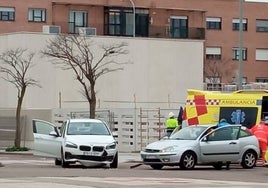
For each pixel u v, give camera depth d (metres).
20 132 40.88
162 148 22.66
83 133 23.83
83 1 66.44
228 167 23.80
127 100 48.66
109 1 67.25
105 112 37.47
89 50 45.19
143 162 24.19
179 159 22.53
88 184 16.02
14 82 44.06
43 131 24.67
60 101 46.25
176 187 15.48
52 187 15.09
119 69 47.62
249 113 26.83
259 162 25.22
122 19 66.88
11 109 43.97
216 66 73.94
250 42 76.94
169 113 34.19
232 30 76.06
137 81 49.03
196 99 27.92
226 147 23.33
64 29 65.94
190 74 50.66
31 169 22.44
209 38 75.12
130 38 48.97
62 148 23.22
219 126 23.72
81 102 47.00
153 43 49.62
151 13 68.25
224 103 27.27
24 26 66.75
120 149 36.31
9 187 15.11
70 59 43.25
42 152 24.48
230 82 73.94
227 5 75.88
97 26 66.50
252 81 76.44
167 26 68.25
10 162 28.78
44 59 46.38
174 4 71.44
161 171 21.98
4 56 46.56
